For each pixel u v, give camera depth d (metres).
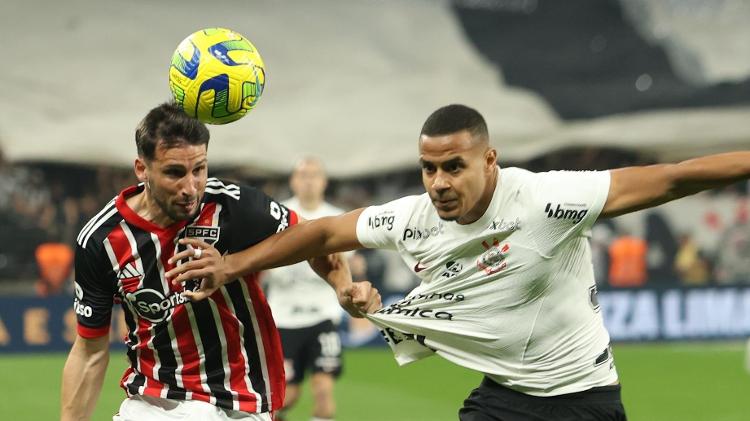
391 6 70.44
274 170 62.38
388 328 17.38
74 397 16.80
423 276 16.59
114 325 49.12
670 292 54.12
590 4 71.94
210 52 15.57
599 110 68.31
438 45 69.38
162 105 15.55
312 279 30.33
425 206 16.11
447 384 42.62
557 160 68.00
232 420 16.70
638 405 38.31
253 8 68.25
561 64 69.94
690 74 70.38
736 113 68.25
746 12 72.75
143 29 65.19
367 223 16.34
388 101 65.75
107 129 60.66
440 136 14.59
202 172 15.25
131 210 16.03
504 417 16.78
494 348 16.44
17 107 60.72
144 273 16.11
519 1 72.00
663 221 61.66
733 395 40.34
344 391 40.88
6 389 40.44
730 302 54.72
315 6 69.06
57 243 57.19
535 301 16.02
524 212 15.45
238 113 15.91
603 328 16.80
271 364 16.94
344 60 67.31
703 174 14.49
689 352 51.78
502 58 69.88
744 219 62.91
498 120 66.56
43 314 49.16
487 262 15.88
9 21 63.12
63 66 62.53
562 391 16.38
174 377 16.58
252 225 16.23
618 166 68.56
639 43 71.19
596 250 59.16
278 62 66.19
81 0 65.06
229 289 16.23
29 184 59.38
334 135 63.91
